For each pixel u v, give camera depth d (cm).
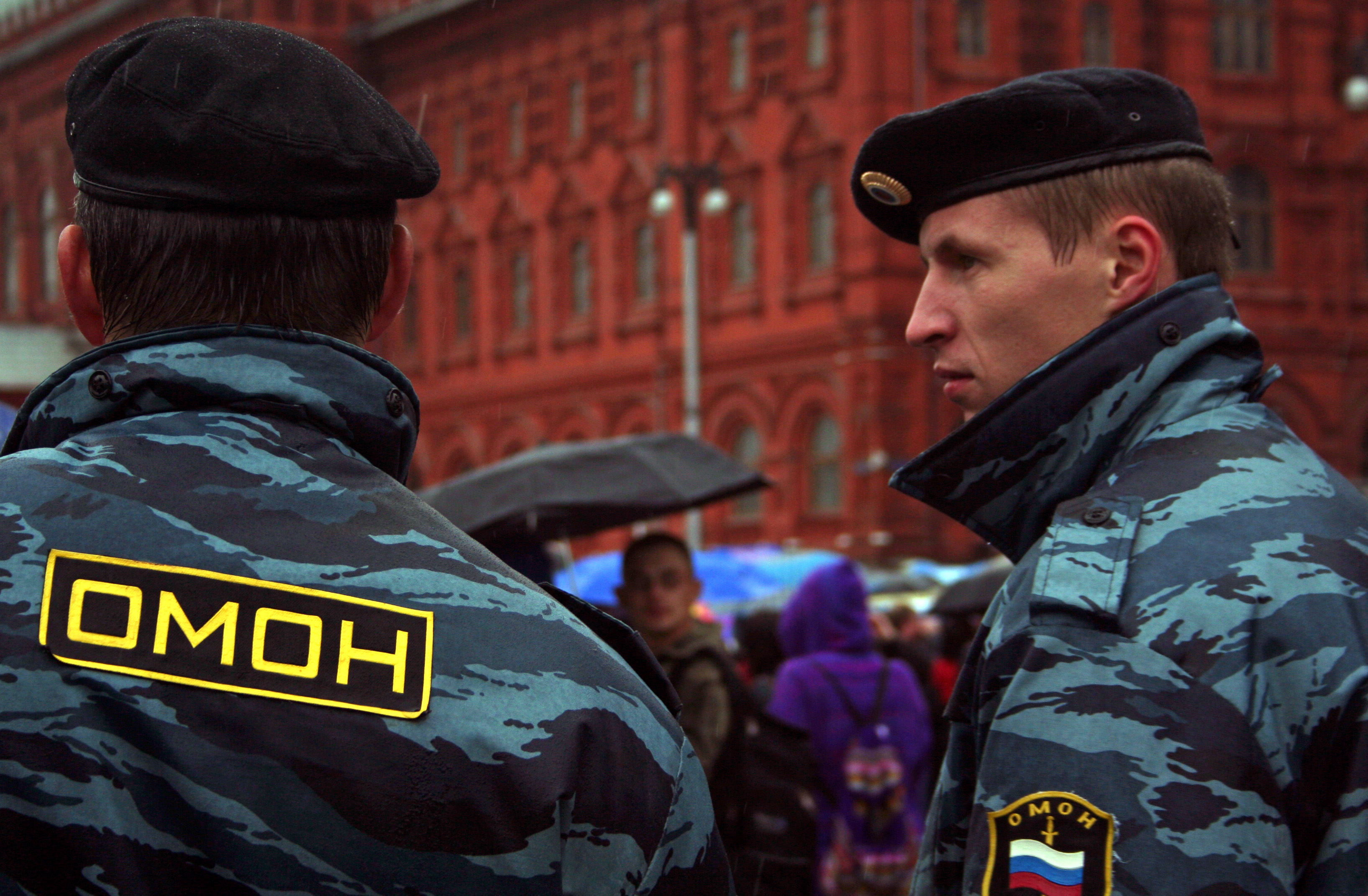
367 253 112
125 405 106
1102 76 140
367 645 99
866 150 146
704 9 2652
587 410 2909
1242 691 112
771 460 2512
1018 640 122
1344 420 2550
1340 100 2578
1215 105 2505
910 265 2369
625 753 104
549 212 3005
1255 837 108
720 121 2622
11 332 2847
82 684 94
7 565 97
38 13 3759
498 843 97
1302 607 115
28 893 92
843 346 2392
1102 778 111
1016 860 113
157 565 98
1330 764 113
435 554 105
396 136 112
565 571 822
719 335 2628
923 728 471
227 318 108
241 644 97
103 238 108
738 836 412
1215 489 122
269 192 106
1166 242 140
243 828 94
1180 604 115
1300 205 2541
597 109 2889
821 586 482
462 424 3228
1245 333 138
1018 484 139
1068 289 139
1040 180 139
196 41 107
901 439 2339
